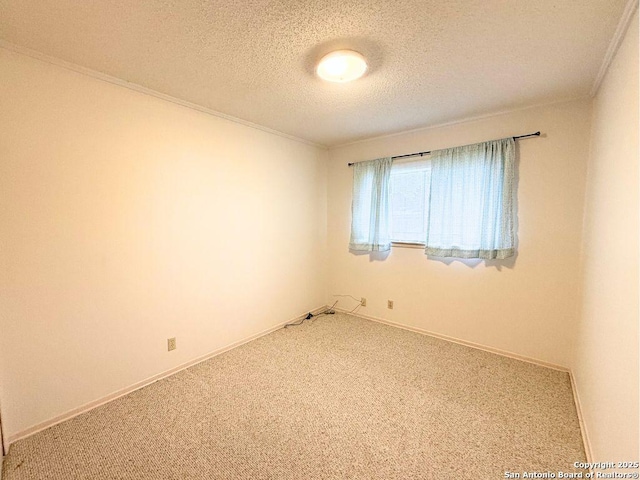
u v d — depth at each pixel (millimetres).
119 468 1551
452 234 2990
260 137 3178
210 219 2744
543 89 2209
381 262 3676
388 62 1833
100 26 1491
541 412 1997
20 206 1726
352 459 1616
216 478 1496
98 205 2033
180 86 2182
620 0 1285
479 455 1642
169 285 2467
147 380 2346
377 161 3545
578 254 2428
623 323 1248
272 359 2764
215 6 1342
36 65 1746
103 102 2027
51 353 1867
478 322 2975
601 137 1937
